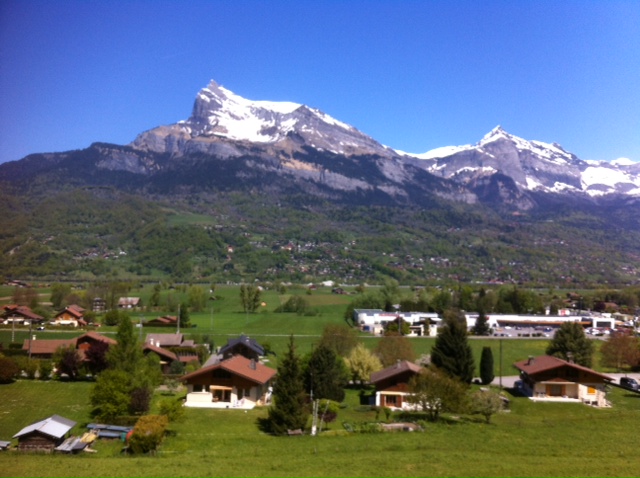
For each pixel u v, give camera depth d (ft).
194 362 301.22
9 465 143.13
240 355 281.13
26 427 173.47
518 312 583.99
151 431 163.22
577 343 313.12
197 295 564.71
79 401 221.05
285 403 185.88
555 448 163.22
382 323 462.60
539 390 259.80
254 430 190.08
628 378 290.35
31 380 257.96
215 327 456.86
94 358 259.60
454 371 256.73
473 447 164.55
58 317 453.58
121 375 203.21
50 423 172.55
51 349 309.22
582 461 147.84
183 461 148.46
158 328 441.68
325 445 167.32
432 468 140.67
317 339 396.57
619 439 175.01
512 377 309.01
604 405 246.68
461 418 212.23
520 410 234.38
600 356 373.20
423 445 167.02
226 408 223.30
